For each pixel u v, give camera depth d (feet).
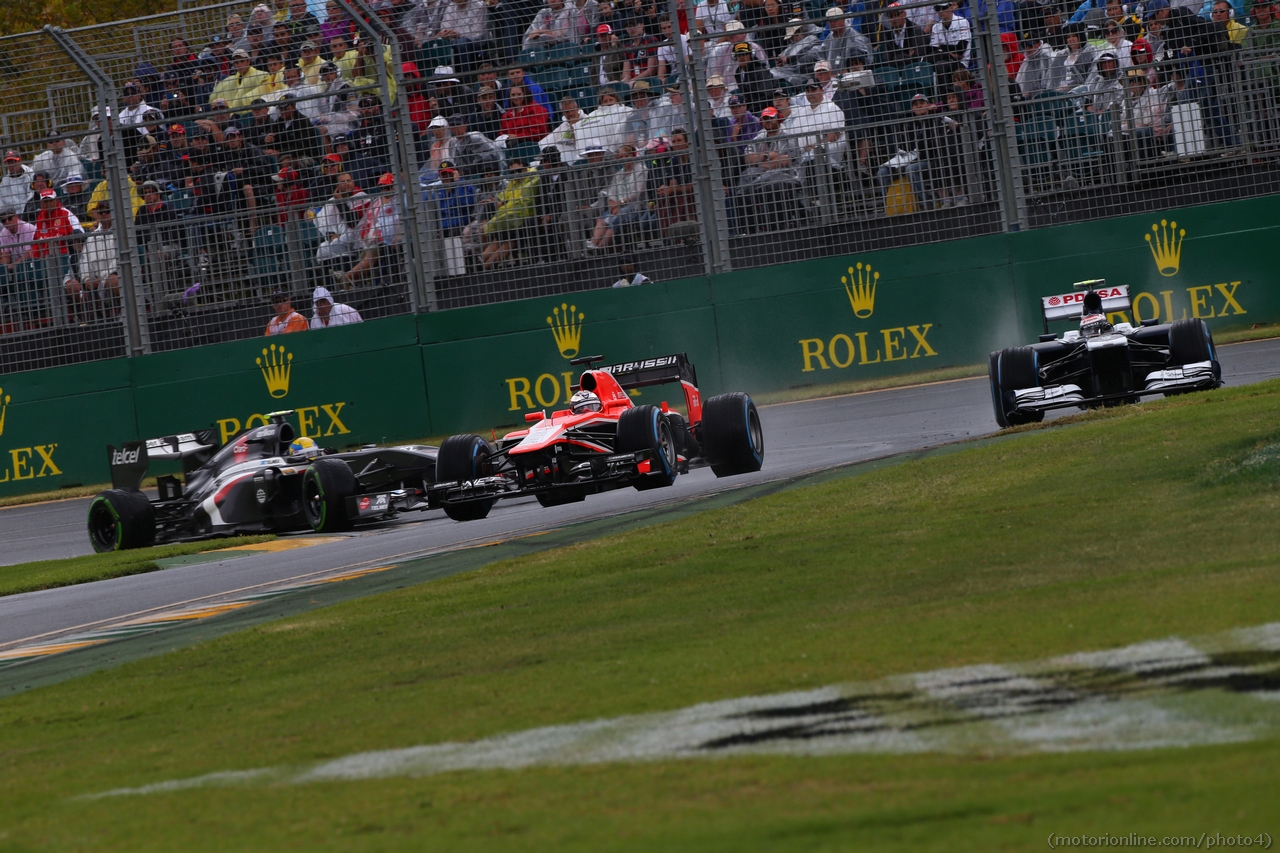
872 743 42.80
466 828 38.55
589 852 34.83
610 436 132.36
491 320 234.99
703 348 230.48
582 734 48.83
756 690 51.93
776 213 229.86
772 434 189.06
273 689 67.21
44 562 161.68
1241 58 217.56
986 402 185.57
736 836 34.71
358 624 84.23
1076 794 34.99
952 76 227.40
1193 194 220.84
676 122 235.40
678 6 236.02
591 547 103.50
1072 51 223.51
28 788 51.55
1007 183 224.33
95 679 78.33
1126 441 111.75
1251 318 216.13
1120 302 152.66
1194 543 70.95
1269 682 43.75
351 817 41.24
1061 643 52.70
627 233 234.79
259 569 128.57
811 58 232.32
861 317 226.17
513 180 234.79
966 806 35.14
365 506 155.12
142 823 43.45
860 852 32.50
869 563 80.07
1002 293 222.28
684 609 73.67
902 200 226.99
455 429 236.43
